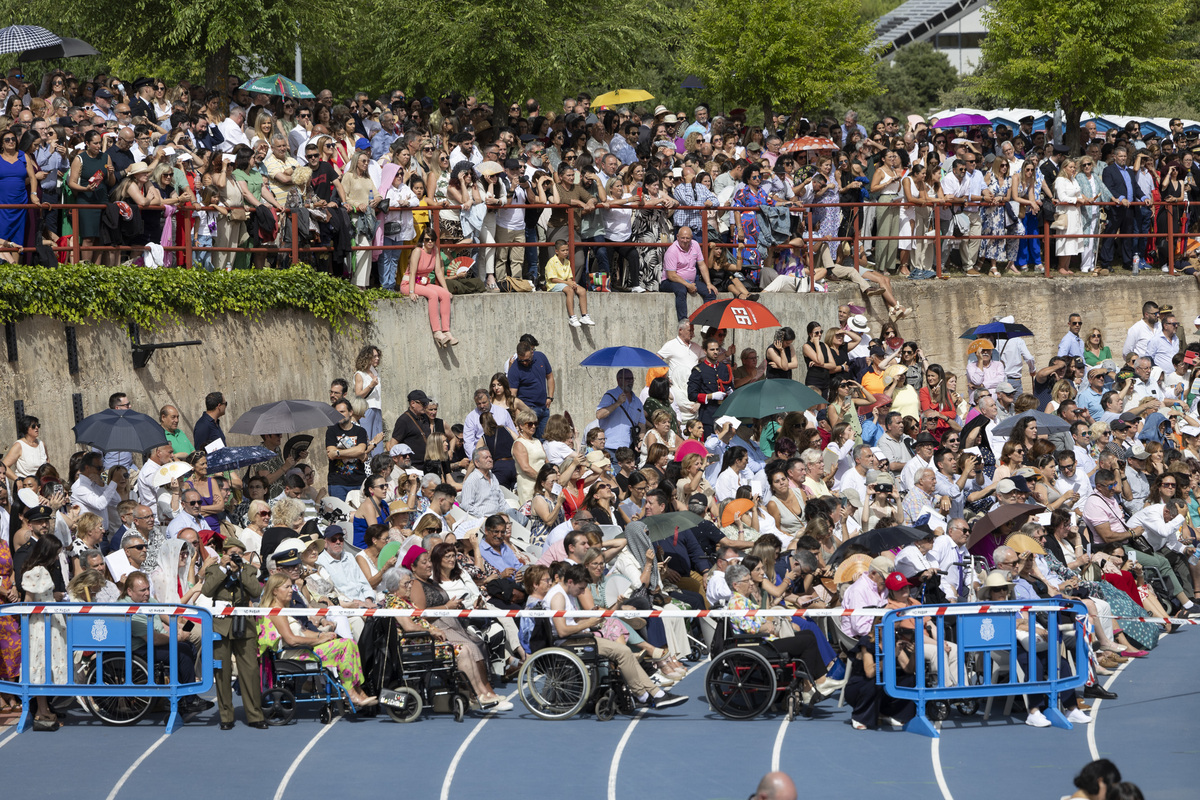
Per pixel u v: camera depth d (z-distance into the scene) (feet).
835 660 169.78
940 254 315.99
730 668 165.58
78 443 188.24
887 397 271.28
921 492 216.33
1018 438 229.86
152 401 207.72
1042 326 330.75
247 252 232.73
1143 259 353.10
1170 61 434.30
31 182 203.00
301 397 230.89
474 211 248.11
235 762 145.79
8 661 157.17
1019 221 327.26
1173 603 215.72
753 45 433.07
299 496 193.36
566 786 139.64
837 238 300.40
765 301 284.00
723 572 184.96
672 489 204.64
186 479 186.60
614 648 163.53
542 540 205.98
